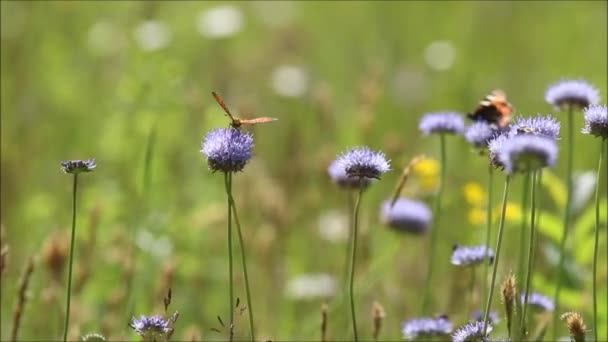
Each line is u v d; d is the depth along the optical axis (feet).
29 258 24.73
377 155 19.30
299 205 38.50
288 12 63.57
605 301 26.18
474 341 18.17
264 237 33.45
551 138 18.24
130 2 50.90
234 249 35.47
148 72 38.75
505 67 55.83
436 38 60.03
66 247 29.76
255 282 34.81
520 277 23.08
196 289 32.91
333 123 42.34
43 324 30.25
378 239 35.86
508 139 17.44
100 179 37.78
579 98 23.71
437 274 34.68
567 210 23.97
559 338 27.04
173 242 34.30
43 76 45.96
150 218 33.71
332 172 28.17
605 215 28.94
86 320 28.86
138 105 37.96
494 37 59.26
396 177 37.55
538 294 24.14
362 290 30.96
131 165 37.01
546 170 31.12
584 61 55.31
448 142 42.93
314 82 53.47
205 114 38.83
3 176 40.14
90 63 47.29
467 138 23.57
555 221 29.01
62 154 42.37
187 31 54.75
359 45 58.75
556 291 23.82
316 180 39.09
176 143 38.50
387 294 32.50
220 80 49.11
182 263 32.63
